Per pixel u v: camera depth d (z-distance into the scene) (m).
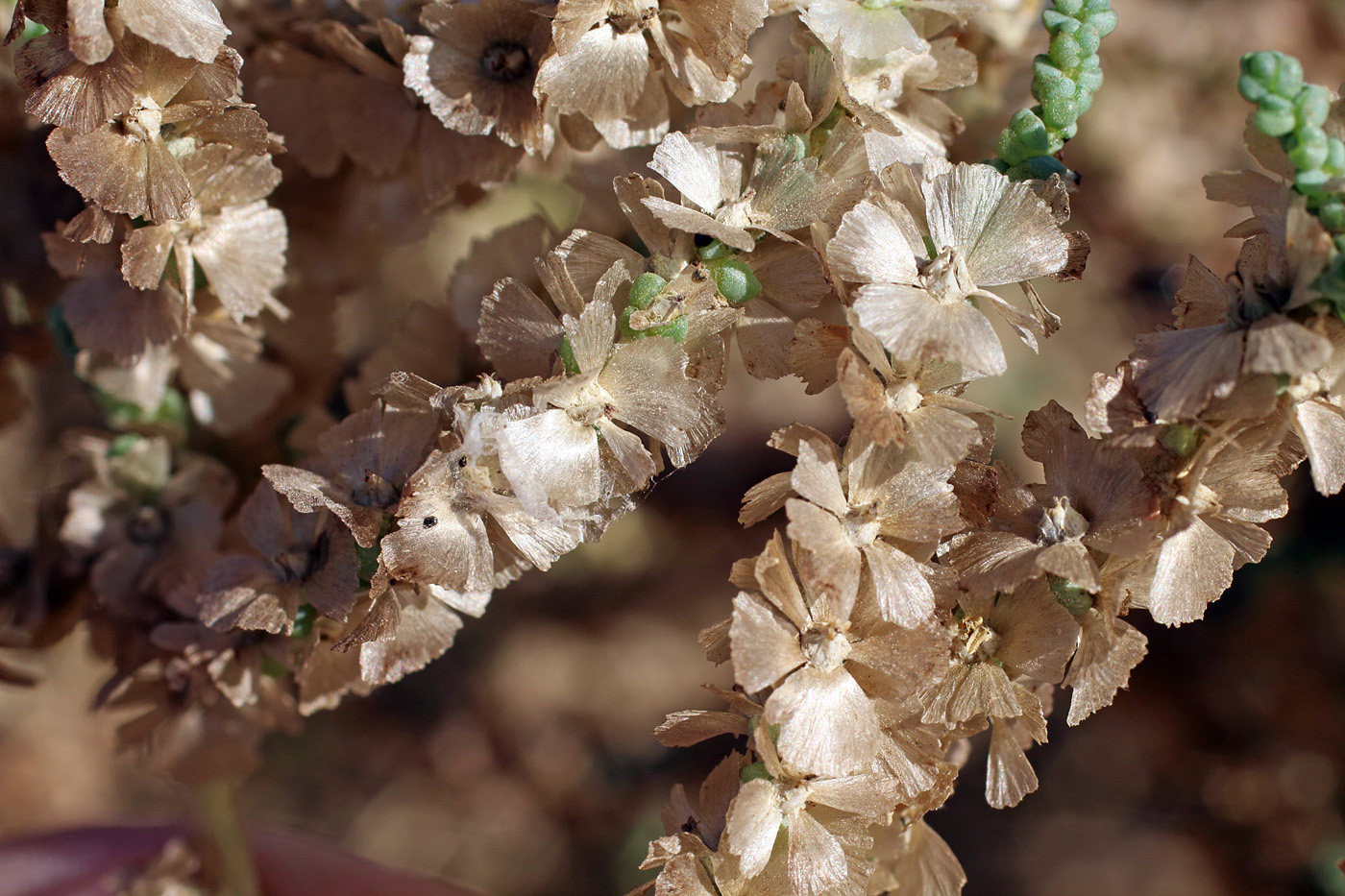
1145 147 0.32
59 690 0.38
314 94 0.13
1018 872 0.35
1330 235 0.11
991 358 0.11
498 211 0.20
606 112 0.12
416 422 0.12
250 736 0.14
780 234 0.11
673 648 0.43
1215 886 0.33
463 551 0.11
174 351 0.14
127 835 0.24
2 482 0.28
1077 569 0.11
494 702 0.42
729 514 0.45
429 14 0.12
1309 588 0.33
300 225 0.14
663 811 0.12
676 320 0.11
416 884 0.22
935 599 0.11
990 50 0.14
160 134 0.12
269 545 0.12
